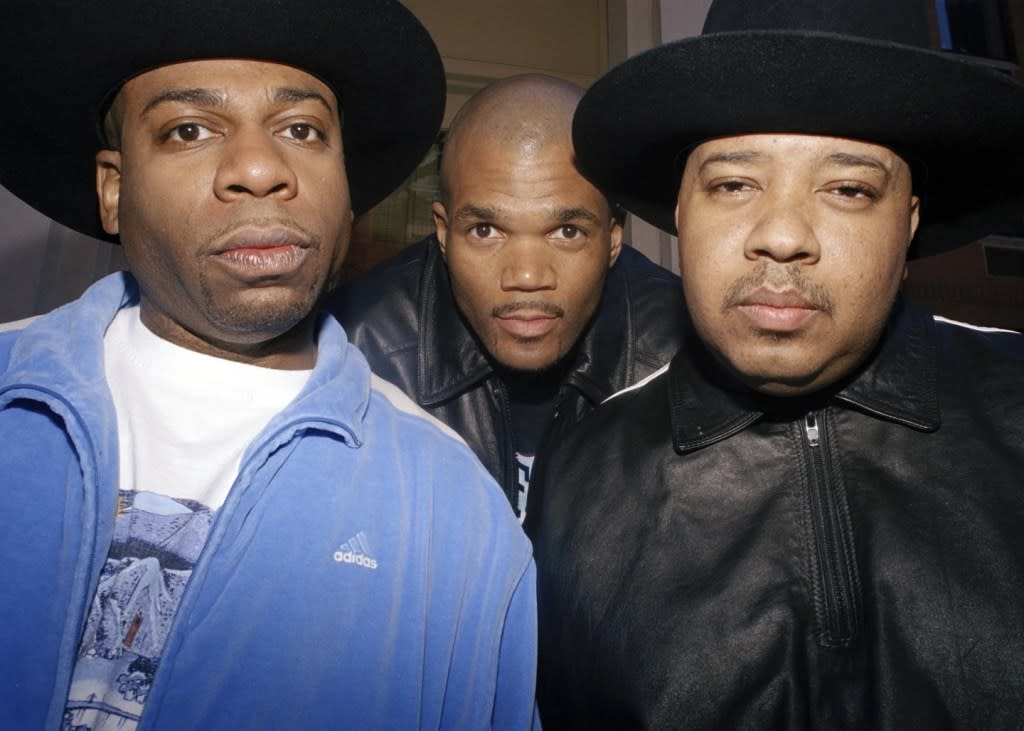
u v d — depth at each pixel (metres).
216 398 0.88
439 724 0.84
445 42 2.73
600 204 1.43
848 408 1.07
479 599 0.90
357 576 0.83
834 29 0.97
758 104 0.92
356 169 1.21
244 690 0.74
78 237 2.17
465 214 1.40
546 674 1.09
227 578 0.77
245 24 0.83
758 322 0.94
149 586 0.77
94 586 0.74
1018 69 2.24
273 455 0.84
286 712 0.75
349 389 0.94
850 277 0.92
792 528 1.03
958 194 1.14
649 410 1.20
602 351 1.60
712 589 1.00
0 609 0.71
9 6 0.82
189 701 0.72
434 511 0.91
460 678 0.87
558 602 1.09
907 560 0.96
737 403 1.09
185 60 0.85
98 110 0.94
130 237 0.84
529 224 1.37
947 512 0.98
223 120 0.84
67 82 0.90
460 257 1.43
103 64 0.86
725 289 0.95
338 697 0.77
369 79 1.01
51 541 0.75
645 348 1.63
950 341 1.15
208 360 0.88
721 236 0.96
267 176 0.80
